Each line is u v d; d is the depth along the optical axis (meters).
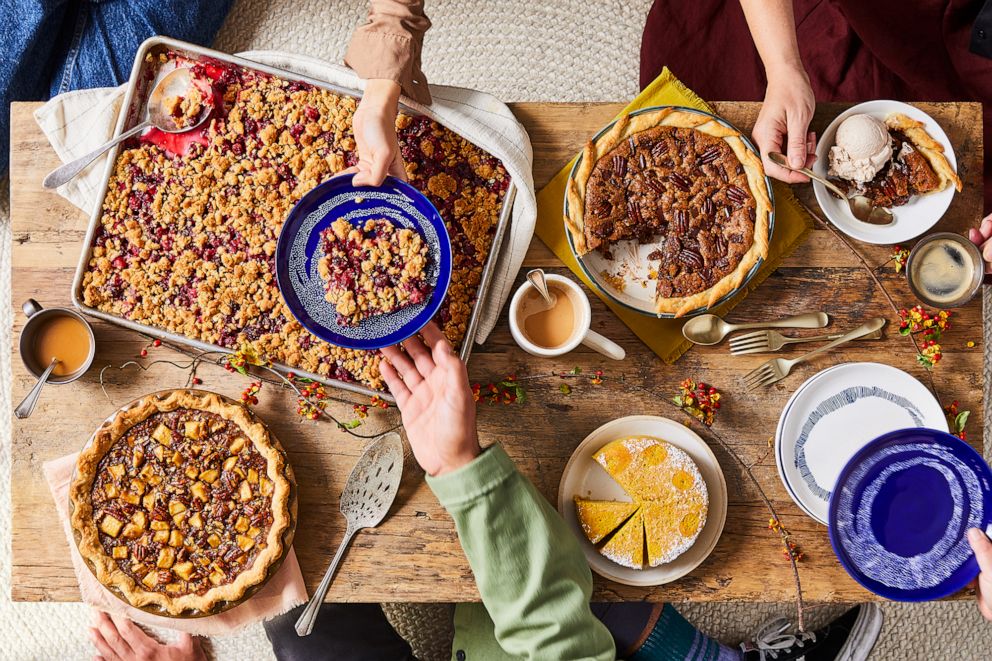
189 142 1.48
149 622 1.45
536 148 1.53
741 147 1.49
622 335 1.52
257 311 1.45
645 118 1.48
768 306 1.54
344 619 1.89
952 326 1.55
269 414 1.49
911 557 1.37
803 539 1.50
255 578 1.39
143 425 1.43
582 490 1.49
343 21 2.27
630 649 1.88
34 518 1.46
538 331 1.46
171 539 1.41
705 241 1.48
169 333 1.44
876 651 2.29
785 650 2.15
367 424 1.49
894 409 1.50
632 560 1.43
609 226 1.47
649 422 1.49
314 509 1.48
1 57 1.86
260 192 1.46
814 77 2.03
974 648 2.29
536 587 1.28
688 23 2.00
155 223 1.46
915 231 1.51
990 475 1.32
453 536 1.47
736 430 1.52
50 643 2.22
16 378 1.47
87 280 1.44
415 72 1.38
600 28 2.29
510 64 2.28
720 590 1.49
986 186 1.94
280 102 1.48
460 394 1.24
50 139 1.48
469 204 1.47
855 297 1.54
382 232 1.41
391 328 1.39
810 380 1.48
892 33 1.89
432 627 2.20
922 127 1.50
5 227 2.20
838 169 1.48
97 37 1.95
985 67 1.86
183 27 2.01
